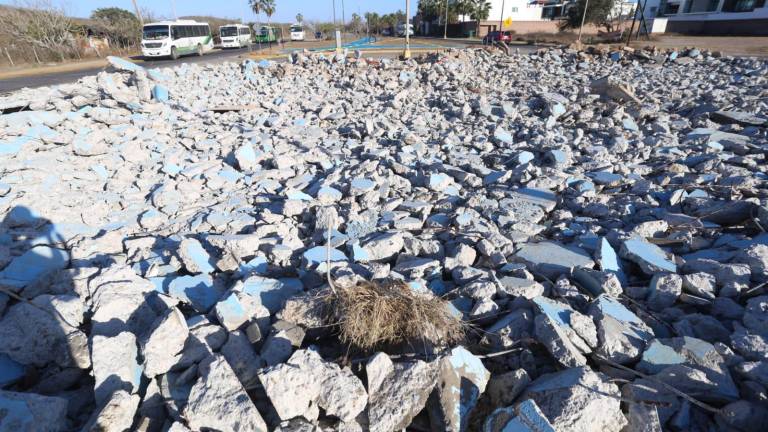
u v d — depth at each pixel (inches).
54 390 105.0
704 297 122.4
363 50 1082.7
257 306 119.1
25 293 134.2
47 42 1033.5
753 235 156.0
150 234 183.2
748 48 858.1
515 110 375.6
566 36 1309.1
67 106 318.3
